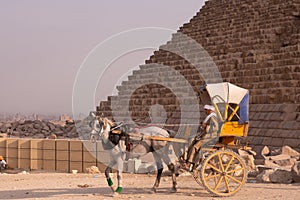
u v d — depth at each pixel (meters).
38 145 26.06
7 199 15.19
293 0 39.75
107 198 14.66
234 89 14.90
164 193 15.42
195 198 14.30
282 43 36.16
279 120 27.69
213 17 48.91
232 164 15.50
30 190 17.16
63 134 46.84
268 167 18.94
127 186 17.69
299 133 25.69
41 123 50.22
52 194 15.94
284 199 13.89
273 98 29.53
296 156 22.22
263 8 42.88
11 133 48.00
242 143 28.30
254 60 35.03
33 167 26.22
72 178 21.28
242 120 14.95
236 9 46.41
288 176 17.56
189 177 19.88
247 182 17.67
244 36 40.34
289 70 30.56
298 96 28.17
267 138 27.41
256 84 31.73
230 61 36.88
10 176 22.72
